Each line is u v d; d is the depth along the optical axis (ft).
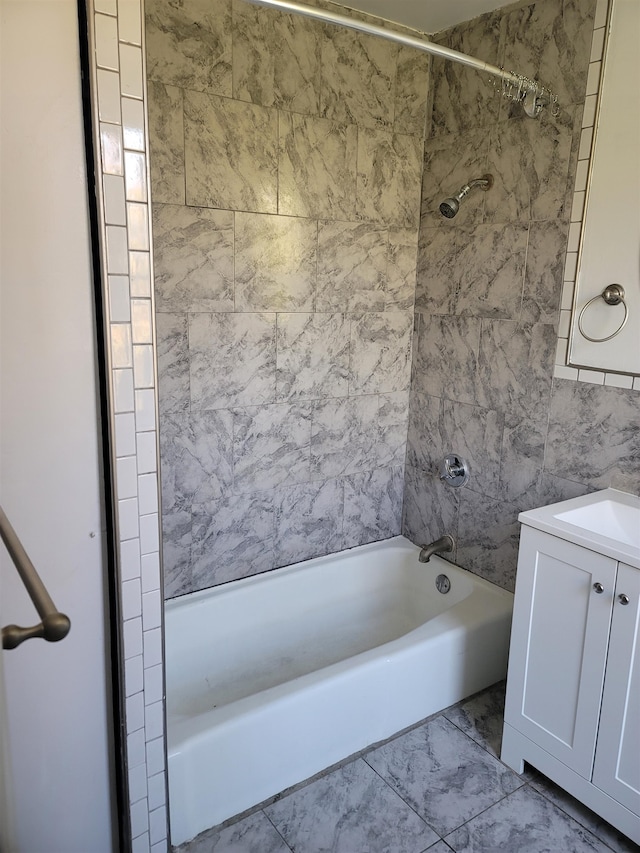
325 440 8.47
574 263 6.81
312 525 8.65
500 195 7.51
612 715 5.34
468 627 7.22
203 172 6.69
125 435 4.12
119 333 3.97
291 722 5.96
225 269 7.07
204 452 7.41
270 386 7.75
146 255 3.98
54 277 3.79
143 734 4.63
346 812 5.83
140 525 4.31
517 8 7.04
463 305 8.20
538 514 5.94
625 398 6.51
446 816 5.82
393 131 8.09
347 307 8.21
